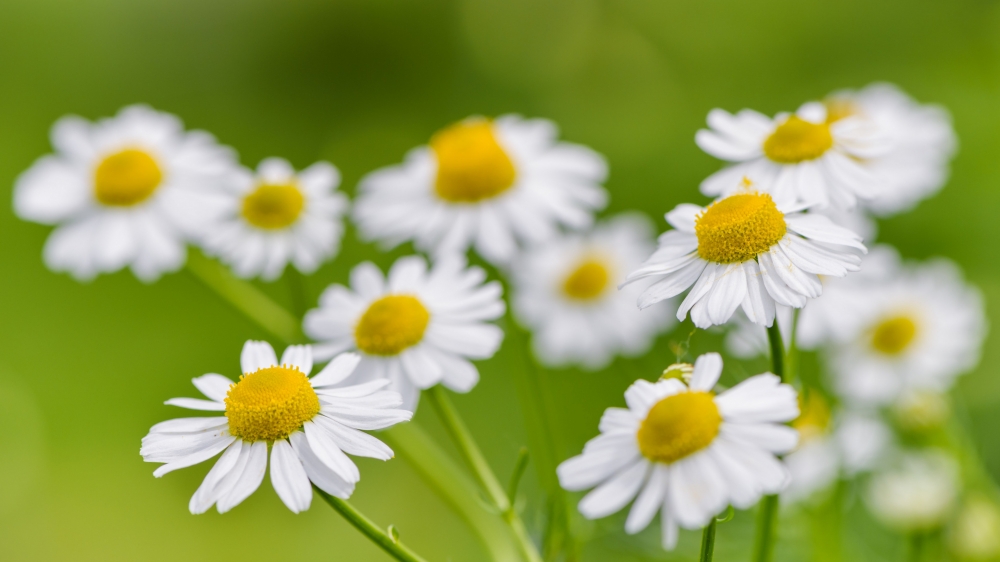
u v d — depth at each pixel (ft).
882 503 1.08
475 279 0.99
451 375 0.96
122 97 3.26
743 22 2.80
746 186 0.93
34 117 3.11
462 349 0.96
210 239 1.11
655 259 0.90
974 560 1.06
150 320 2.25
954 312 1.15
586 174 1.12
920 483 1.07
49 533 1.88
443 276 1.00
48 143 2.94
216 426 0.89
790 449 0.84
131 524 1.87
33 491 1.95
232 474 0.88
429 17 3.29
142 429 2.03
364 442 0.88
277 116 3.23
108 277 2.39
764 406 0.85
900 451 1.12
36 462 1.99
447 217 1.10
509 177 1.11
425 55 3.29
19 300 2.37
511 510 0.94
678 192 2.15
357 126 3.11
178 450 0.88
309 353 0.92
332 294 1.00
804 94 2.52
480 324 0.97
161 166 1.15
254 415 0.88
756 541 0.92
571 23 3.09
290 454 0.88
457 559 1.48
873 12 2.53
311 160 2.96
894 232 1.70
